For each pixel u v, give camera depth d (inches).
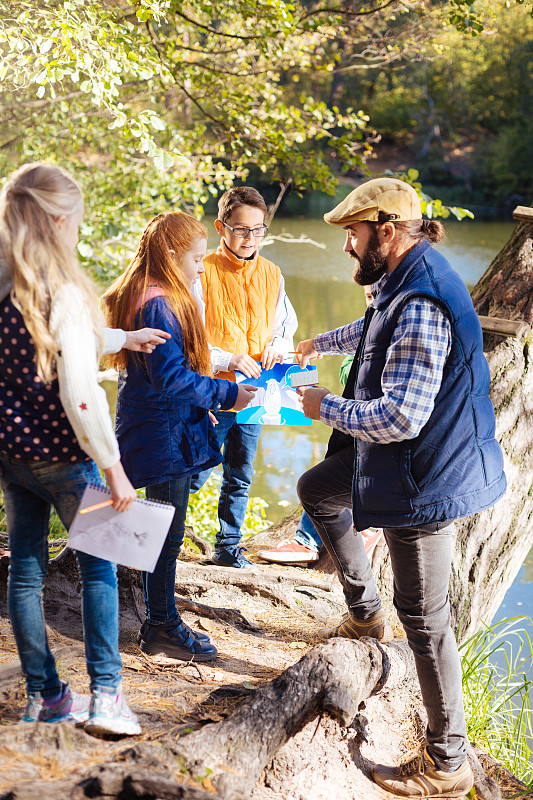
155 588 111.1
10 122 333.7
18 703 87.8
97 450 73.4
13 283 71.6
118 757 77.3
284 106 293.6
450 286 91.1
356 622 120.3
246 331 137.9
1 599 119.7
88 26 205.0
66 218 73.7
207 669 111.7
